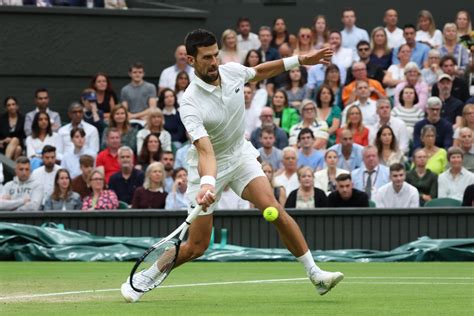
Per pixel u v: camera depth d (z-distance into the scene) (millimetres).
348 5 36062
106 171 28656
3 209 26688
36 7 33938
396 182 25828
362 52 32812
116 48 34719
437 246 24172
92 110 31297
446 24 33594
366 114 30469
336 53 33062
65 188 26547
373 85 31609
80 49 34406
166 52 35125
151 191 26359
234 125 13359
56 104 34250
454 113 30375
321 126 29672
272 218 12859
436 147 28188
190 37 13008
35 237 24672
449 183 26516
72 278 18547
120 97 33875
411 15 36125
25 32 33906
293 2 36062
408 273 20078
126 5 37406
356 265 22766
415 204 25906
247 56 31984
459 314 11844
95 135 30203
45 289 16000
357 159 28031
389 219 25266
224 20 36344
